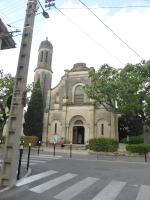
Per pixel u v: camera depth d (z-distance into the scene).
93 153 16.97
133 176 7.78
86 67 29.38
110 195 5.33
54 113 28.53
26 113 29.02
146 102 16.80
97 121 26.05
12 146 6.43
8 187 6.02
